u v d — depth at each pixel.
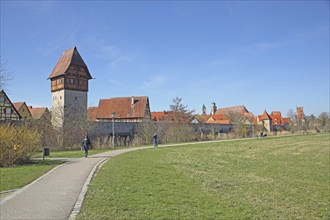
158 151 34.44
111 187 12.64
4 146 20.89
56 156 28.45
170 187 13.14
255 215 9.82
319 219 10.05
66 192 11.76
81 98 67.19
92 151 35.50
